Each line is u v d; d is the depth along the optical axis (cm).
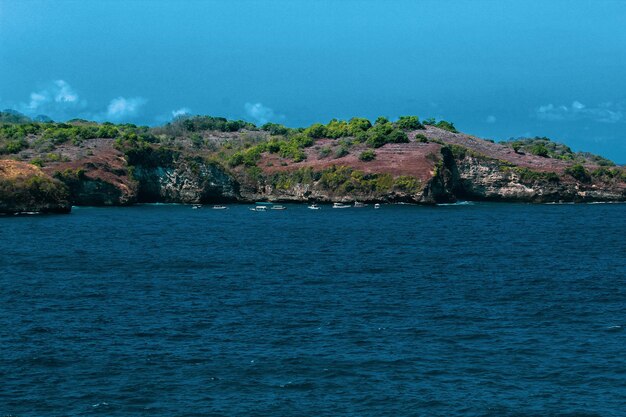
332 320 6166
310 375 4831
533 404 4400
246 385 4659
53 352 5234
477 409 4328
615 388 4644
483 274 8469
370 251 10462
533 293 7331
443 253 10300
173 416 4216
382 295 7194
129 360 5091
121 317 6238
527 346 5447
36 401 4388
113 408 4309
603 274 8494
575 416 4253
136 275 8244
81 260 9288
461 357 5197
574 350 5359
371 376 4819
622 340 5616
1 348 5300
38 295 7044
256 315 6334
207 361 5084
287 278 8138
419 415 4250
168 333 5750
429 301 6931
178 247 10781
